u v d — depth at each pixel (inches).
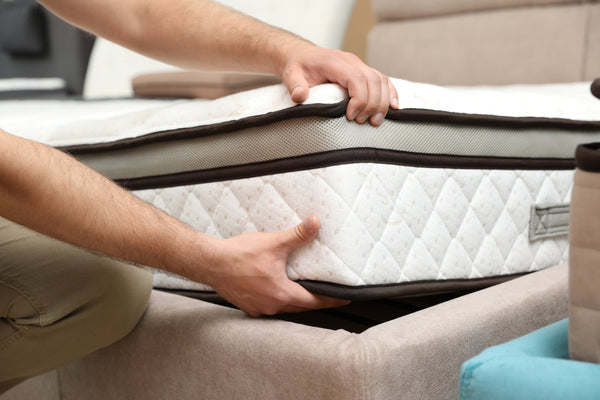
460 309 27.0
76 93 123.2
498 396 17.9
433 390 24.5
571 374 17.1
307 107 26.0
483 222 31.6
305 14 85.1
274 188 27.9
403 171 28.0
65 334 28.0
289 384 23.9
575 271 18.7
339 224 26.1
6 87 104.5
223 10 34.1
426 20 84.4
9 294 26.5
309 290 27.1
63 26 122.1
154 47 35.3
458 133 29.9
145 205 25.0
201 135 30.1
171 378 28.3
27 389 35.6
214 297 32.3
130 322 29.3
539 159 33.9
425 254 28.9
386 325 25.1
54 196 22.3
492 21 76.9
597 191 18.0
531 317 28.8
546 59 72.2
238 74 70.9
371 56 90.0
